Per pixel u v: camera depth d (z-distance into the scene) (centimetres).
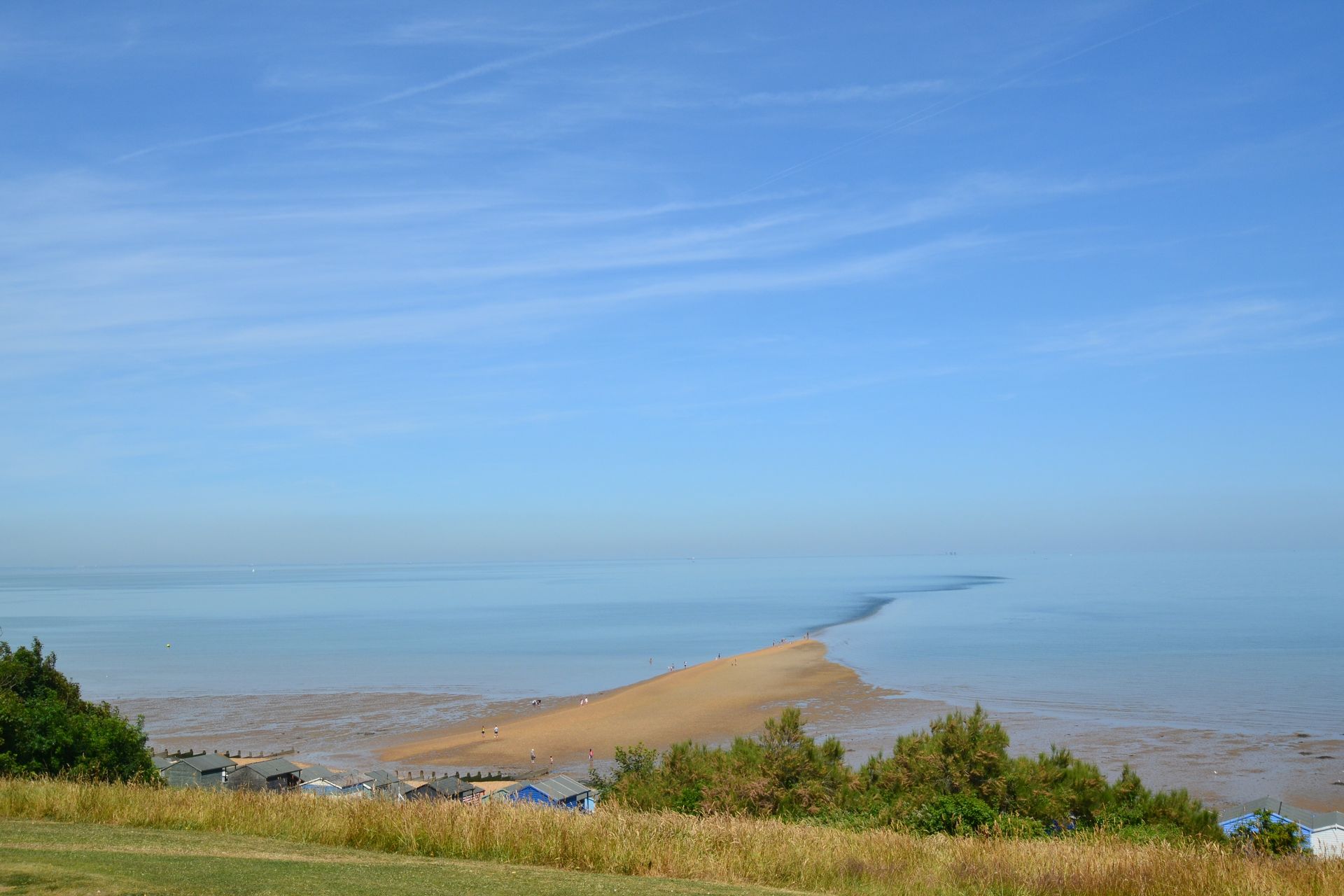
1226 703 6531
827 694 7219
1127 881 1052
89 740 2055
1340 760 4806
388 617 17300
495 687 8419
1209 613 14862
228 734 6194
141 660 10469
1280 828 1772
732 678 8400
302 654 10981
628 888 930
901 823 1831
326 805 1337
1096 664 8731
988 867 1117
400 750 5725
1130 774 2330
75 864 859
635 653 11056
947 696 6931
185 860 932
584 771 5088
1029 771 2225
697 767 2477
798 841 1233
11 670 2473
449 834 1153
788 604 19400
